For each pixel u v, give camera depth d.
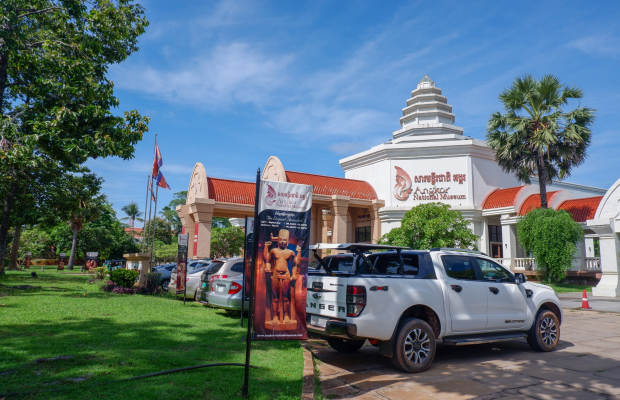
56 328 7.84
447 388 5.31
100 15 13.76
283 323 4.88
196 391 4.57
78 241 55.16
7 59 13.38
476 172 28.05
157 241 59.50
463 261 7.12
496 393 5.12
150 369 5.36
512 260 25.00
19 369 5.23
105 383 4.75
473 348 7.84
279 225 5.01
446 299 6.49
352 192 28.50
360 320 5.64
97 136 12.58
